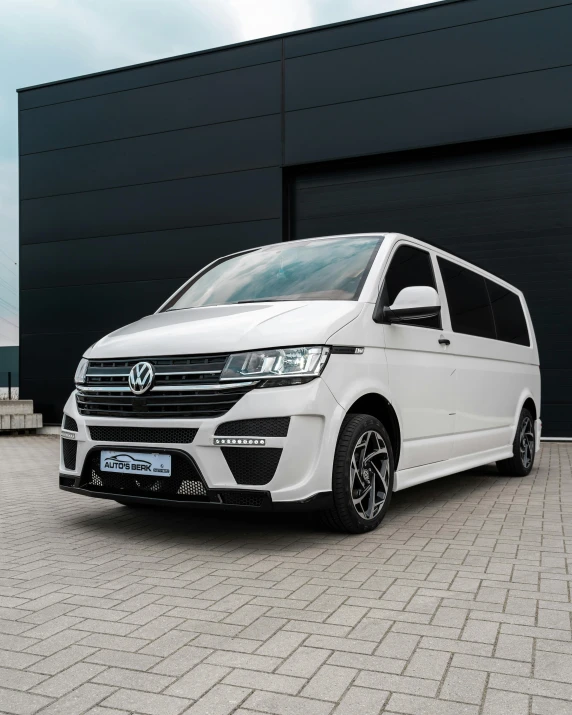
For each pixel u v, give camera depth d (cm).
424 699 194
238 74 1238
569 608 271
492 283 636
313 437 360
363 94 1148
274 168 1206
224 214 1241
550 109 1038
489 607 273
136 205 1312
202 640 240
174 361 375
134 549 375
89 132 1359
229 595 291
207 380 362
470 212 1099
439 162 1121
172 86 1290
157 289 1290
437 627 251
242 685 204
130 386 382
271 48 1213
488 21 1077
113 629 252
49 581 315
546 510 483
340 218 1183
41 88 1404
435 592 293
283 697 196
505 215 1078
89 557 358
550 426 1039
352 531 397
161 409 372
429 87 1109
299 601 282
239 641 239
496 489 584
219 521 446
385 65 1137
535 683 204
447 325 510
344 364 382
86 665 220
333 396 370
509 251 1073
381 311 425
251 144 1223
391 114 1130
